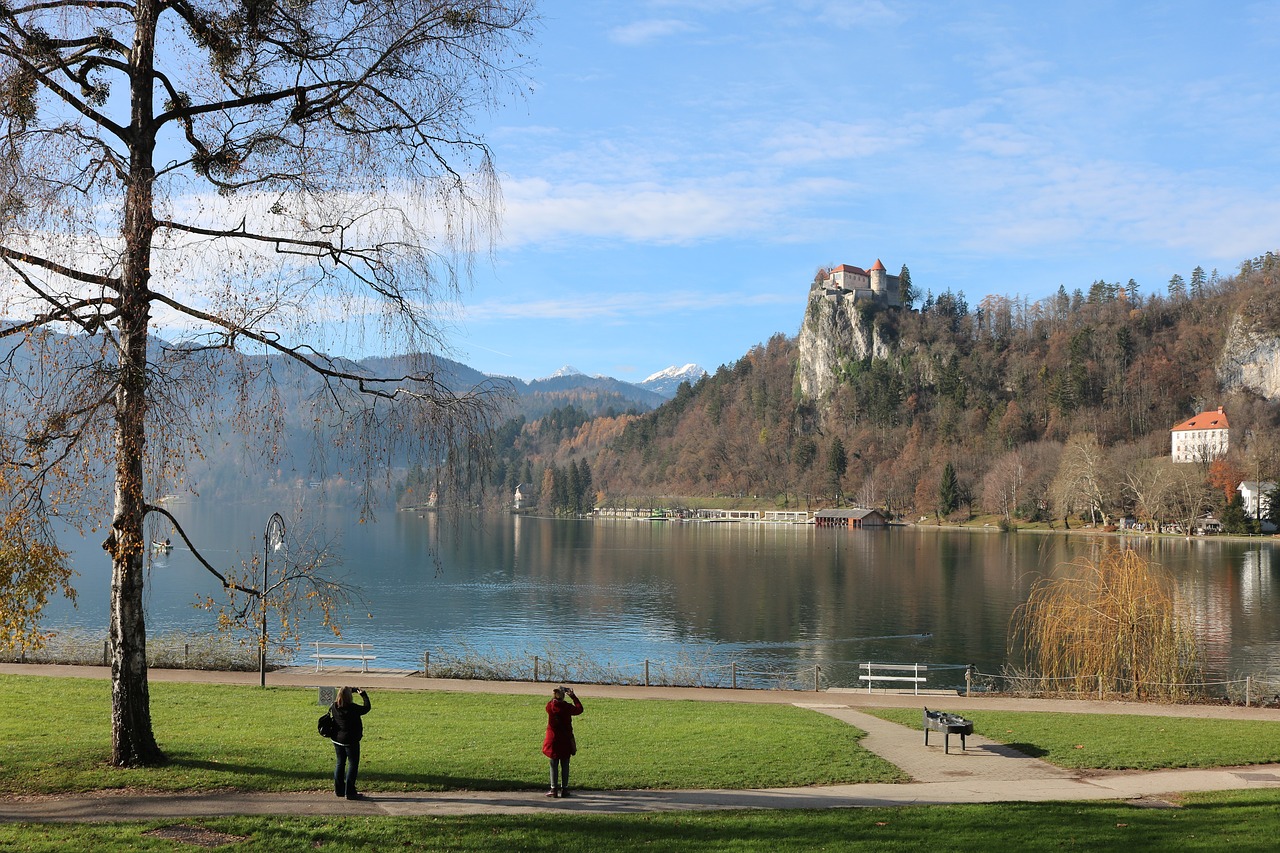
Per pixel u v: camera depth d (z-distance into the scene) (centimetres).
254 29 1408
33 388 1246
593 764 1912
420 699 2834
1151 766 2062
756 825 1454
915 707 2934
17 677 2998
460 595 8456
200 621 6419
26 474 1277
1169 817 1566
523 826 1402
